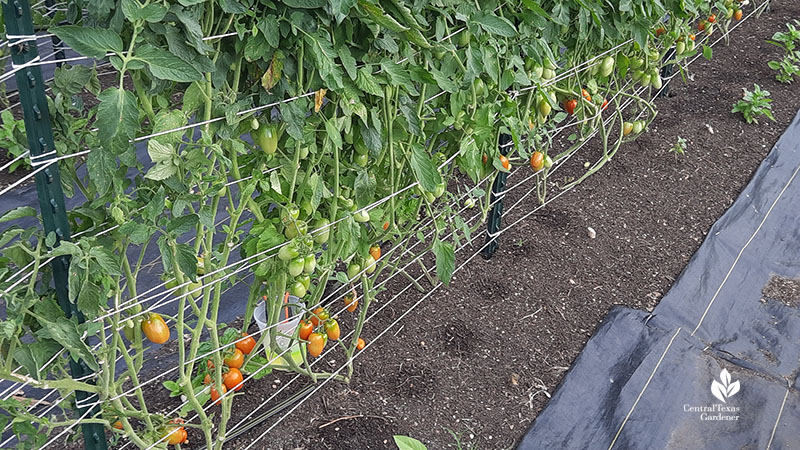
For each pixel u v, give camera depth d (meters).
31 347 1.55
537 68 2.73
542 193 4.07
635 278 3.50
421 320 3.08
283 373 2.75
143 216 1.60
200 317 1.94
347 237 2.11
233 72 1.77
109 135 1.35
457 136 2.50
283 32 1.65
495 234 3.44
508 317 3.16
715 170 4.40
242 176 1.98
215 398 2.18
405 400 2.70
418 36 1.86
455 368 2.88
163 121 1.57
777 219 4.06
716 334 3.24
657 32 3.69
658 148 4.58
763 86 5.40
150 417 2.07
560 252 3.60
